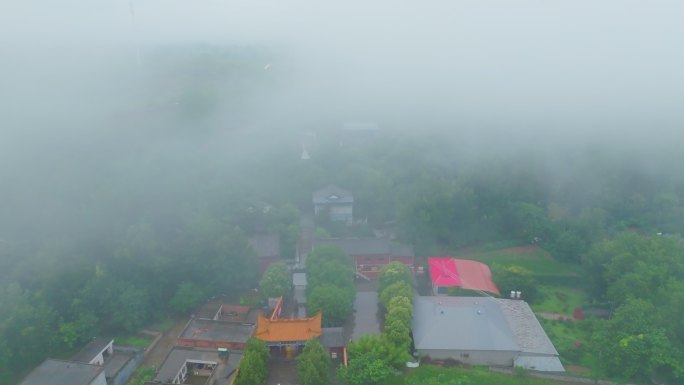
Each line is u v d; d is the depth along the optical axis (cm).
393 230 9119
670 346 5553
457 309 6244
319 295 6278
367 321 6328
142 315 6588
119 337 6494
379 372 5134
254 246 7769
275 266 7075
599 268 7281
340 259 7175
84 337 6147
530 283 7262
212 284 7025
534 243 8988
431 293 7475
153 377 5512
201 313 6688
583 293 7631
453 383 5216
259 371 5194
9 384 5619
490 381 5519
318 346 5253
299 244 8444
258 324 5925
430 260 7844
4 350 5591
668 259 6775
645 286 6334
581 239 8350
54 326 6153
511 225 9300
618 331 5725
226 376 5472
